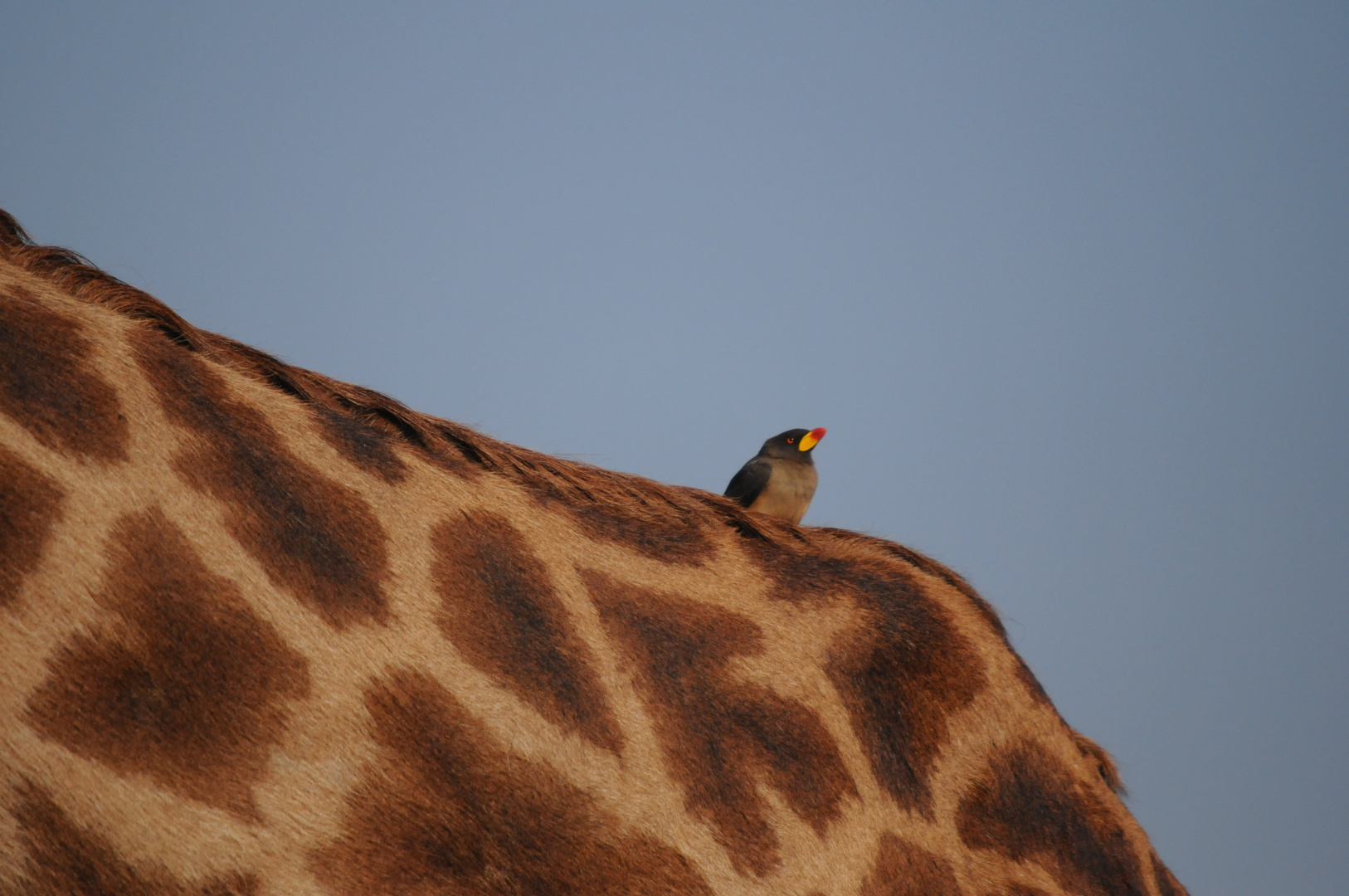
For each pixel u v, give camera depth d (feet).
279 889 24.17
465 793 26.66
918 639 35.83
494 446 33.45
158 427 26.09
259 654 25.23
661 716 30.42
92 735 23.12
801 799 31.68
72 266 28.40
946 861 33.99
